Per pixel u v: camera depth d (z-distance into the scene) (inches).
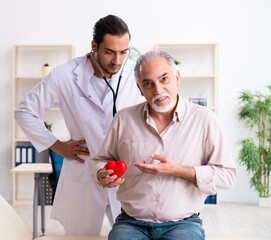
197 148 63.5
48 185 153.6
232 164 63.1
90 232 83.5
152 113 64.6
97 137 82.0
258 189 192.1
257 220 168.4
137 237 61.0
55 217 87.6
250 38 204.2
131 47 206.2
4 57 209.8
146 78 60.8
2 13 209.5
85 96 82.9
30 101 84.0
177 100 63.9
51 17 208.4
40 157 201.9
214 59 201.9
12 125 203.9
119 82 81.9
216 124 63.5
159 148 63.5
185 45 201.0
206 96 206.4
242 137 205.5
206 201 196.4
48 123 209.6
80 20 207.3
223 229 154.9
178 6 205.9
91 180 82.5
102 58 75.6
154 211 62.2
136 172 63.6
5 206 74.9
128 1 206.4
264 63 204.1
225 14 204.8
